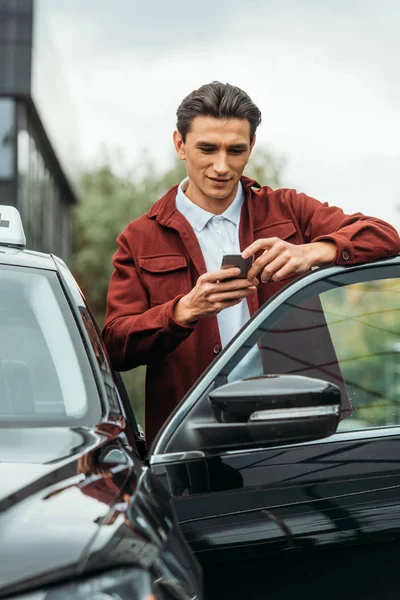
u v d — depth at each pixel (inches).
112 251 1496.1
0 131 922.1
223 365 95.7
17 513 65.0
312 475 94.3
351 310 103.4
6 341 95.1
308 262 103.1
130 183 1541.6
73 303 101.3
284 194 127.5
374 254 106.1
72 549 61.9
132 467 78.5
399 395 102.2
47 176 1213.7
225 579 90.0
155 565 63.9
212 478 91.0
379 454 97.4
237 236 123.9
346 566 93.4
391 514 95.3
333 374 100.3
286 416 85.5
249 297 118.9
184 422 92.2
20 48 920.9
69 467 73.9
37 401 90.0
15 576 59.1
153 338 108.2
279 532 91.9
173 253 120.6
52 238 1279.5
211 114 117.6
